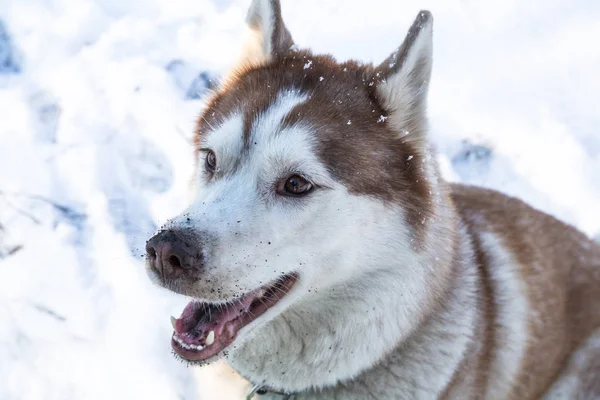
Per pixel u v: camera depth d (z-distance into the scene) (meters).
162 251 1.15
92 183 1.61
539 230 1.38
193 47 1.77
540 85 1.78
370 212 1.21
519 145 1.70
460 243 1.29
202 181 1.24
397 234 1.22
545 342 1.32
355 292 1.22
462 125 1.72
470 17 1.88
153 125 1.67
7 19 1.78
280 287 1.21
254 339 1.25
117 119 1.67
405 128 1.24
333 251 1.20
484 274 1.30
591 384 1.35
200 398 1.38
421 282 1.23
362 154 1.21
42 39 1.76
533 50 1.83
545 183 1.67
